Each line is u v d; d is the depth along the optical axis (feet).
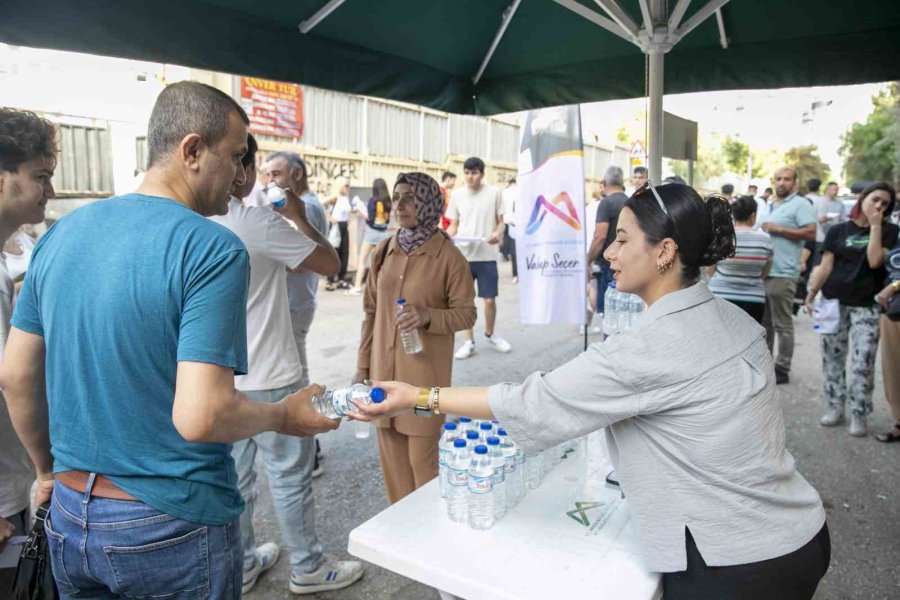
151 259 4.04
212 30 8.29
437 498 5.92
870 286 13.76
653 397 4.38
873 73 10.05
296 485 8.30
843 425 14.78
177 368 4.02
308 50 9.49
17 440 6.21
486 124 48.16
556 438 4.63
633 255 4.79
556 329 24.94
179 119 4.40
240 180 5.06
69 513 4.22
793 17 9.98
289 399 4.88
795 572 4.39
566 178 10.53
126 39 7.47
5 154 5.63
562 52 11.65
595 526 5.36
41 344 4.68
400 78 11.10
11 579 5.47
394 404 5.09
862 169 107.04
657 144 8.52
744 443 4.33
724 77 11.00
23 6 6.66
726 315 4.68
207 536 4.35
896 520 10.46
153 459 4.14
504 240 37.19
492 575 4.65
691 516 4.42
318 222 13.08
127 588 4.28
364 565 9.32
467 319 8.70
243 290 4.24
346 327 24.56
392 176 39.96
